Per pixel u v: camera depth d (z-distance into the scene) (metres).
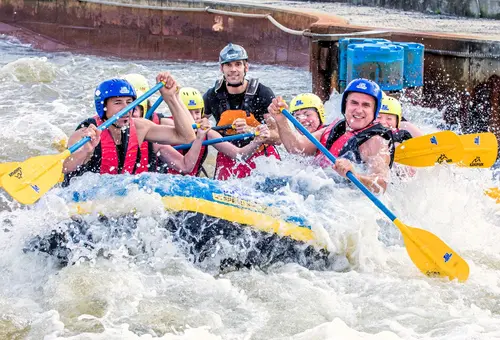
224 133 14.60
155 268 10.73
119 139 11.73
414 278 10.84
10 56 34.62
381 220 11.95
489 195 13.61
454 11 29.50
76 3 36.88
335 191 11.94
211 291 10.24
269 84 27.06
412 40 21.08
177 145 13.32
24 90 25.95
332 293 10.27
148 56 35.72
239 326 9.44
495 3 27.92
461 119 20.20
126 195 10.81
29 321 9.48
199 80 28.81
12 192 10.80
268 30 31.94
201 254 10.92
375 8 33.16
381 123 12.84
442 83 20.52
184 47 34.97
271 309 9.86
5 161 17.17
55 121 21.33
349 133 12.03
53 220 10.77
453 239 12.05
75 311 9.65
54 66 30.08
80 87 27.08
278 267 11.05
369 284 10.55
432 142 12.56
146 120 12.32
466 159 12.84
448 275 10.80
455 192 13.02
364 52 18.62
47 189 10.91
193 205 10.79
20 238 10.94
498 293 10.37
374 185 11.40
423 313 9.70
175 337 9.04
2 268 10.75
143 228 10.74
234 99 14.66
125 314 9.61
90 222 10.74
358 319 9.63
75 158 11.46
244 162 14.02
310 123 14.34
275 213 11.10
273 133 13.67
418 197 12.60
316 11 31.05
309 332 9.17
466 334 9.02
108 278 10.34
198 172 14.16
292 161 12.86
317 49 21.44
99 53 36.78
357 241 11.20
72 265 10.70
